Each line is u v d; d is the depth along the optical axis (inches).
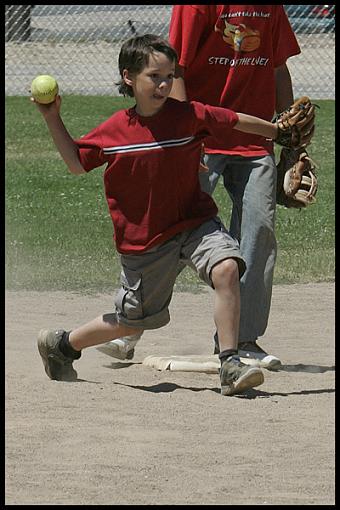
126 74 663.1
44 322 937.5
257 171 788.6
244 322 788.6
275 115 836.6
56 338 710.5
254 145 788.0
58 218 1423.5
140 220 677.3
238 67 780.0
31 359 790.5
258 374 664.4
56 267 1167.6
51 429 596.4
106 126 670.5
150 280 689.6
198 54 778.8
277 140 723.4
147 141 663.1
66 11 2997.0
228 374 670.5
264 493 500.1
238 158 793.6
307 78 2549.2
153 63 650.2
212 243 673.6
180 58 767.1
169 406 652.7
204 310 1018.1
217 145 787.4
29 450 559.2
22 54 2854.3
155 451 560.4
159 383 722.2
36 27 3085.6
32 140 2054.6
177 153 665.0
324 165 1787.6
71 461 543.2
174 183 670.5
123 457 550.3
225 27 770.2
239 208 798.5
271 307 1023.6
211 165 788.0
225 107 789.2
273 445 575.5
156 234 676.1
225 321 671.8
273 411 646.5
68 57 2854.3
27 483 510.6
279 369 775.7
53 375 718.5
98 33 3029.0
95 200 1557.6
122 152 664.4
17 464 537.3
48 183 1676.9
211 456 553.9
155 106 660.1
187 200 682.2
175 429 602.2
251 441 581.9
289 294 1085.1
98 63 2817.4
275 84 821.2
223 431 600.1
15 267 1163.9
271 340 887.7
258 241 788.6
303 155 782.5
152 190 668.1
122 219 681.6
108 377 738.8
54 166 1824.6
